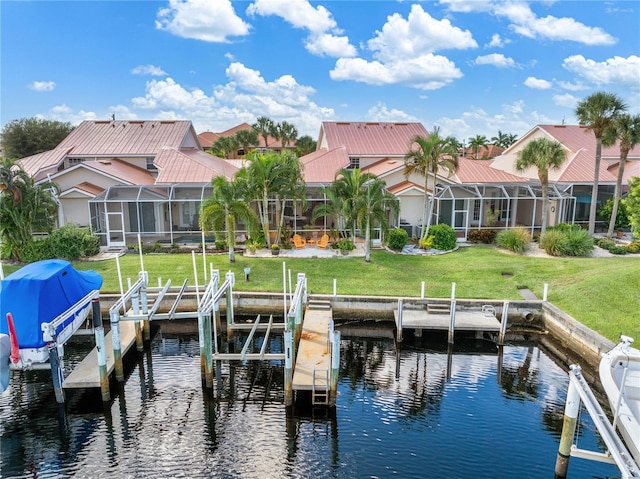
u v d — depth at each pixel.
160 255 29.38
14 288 16.39
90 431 14.47
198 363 19.12
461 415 15.21
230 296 20.98
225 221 27.11
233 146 63.31
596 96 30.30
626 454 10.55
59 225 32.19
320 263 27.77
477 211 35.44
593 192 32.28
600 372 13.94
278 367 18.55
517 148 44.50
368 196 27.41
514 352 20.42
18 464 12.91
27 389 16.80
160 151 38.31
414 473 12.42
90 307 20.72
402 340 21.33
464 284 24.72
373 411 15.49
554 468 12.62
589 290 22.44
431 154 29.80
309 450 13.41
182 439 14.00
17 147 57.31
